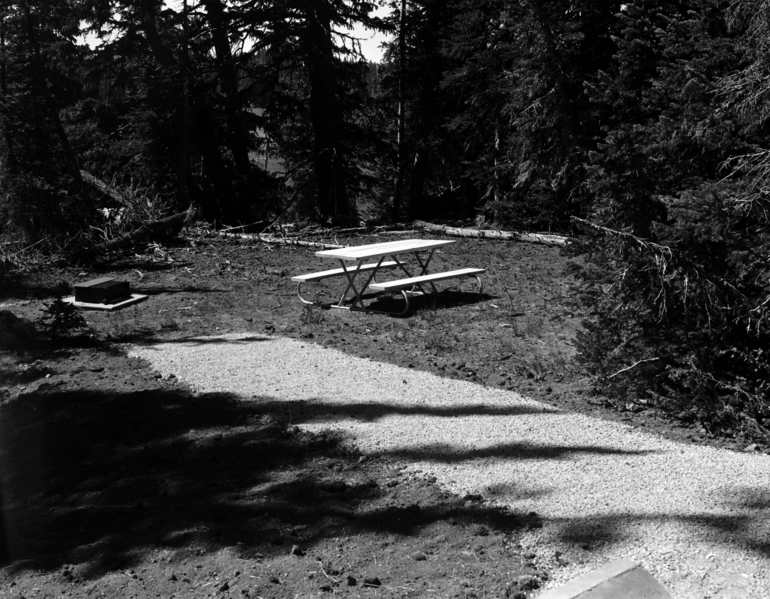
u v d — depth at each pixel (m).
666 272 6.71
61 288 14.52
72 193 19.89
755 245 6.31
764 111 6.92
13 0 19.22
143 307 12.37
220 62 25.70
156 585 4.12
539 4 18.41
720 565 4.10
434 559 4.24
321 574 4.12
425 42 28.84
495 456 5.77
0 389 8.05
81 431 6.72
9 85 20.12
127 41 25.20
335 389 7.62
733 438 6.13
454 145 28.83
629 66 8.13
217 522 4.81
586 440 6.07
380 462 5.75
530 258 16.50
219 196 25.52
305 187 28.44
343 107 27.56
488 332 9.96
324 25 25.47
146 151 24.20
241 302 12.44
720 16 8.22
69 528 4.94
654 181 6.99
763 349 6.71
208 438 6.37
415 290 13.09
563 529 4.55
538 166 19.78
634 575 3.95
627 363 6.98
